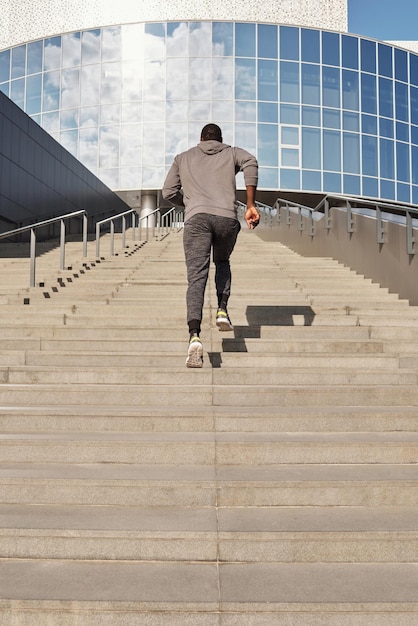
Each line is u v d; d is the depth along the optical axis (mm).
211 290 6875
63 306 5840
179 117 29859
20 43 32188
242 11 32719
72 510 2596
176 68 30094
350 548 2328
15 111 17453
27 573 2207
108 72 30547
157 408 3566
